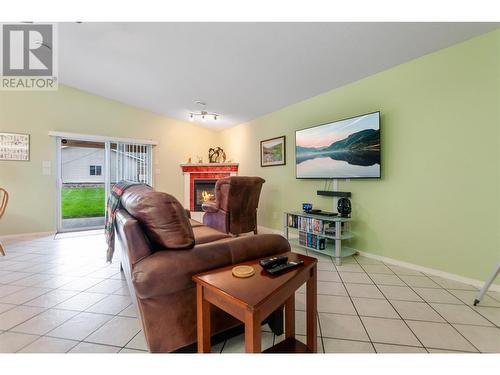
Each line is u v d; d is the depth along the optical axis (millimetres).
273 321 1528
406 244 2623
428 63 2412
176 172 5688
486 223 2088
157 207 1210
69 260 2941
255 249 1403
